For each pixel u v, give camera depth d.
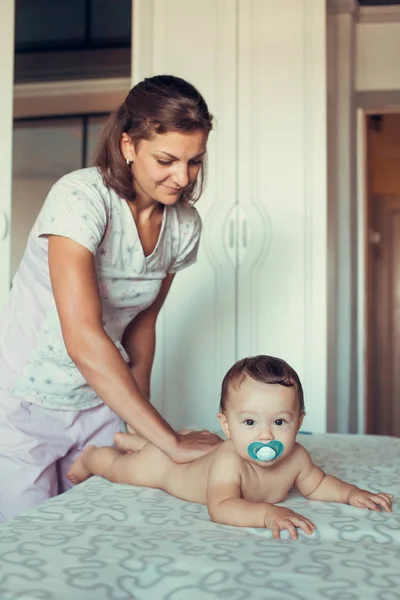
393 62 3.59
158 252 1.59
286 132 2.78
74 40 2.72
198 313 2.82
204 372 2.81
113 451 1.43
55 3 2.72
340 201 3.59
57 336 1.50
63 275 1.32
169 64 2.84
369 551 0.93
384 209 5.41
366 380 3.71
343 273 3.59
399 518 1.10
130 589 0.79
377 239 4.78
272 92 2.79
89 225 1.35
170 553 0.89
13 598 0.75
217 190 2.81
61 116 2.71
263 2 2.80
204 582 0.80
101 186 1.42
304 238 2.75
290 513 1.03
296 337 2.75
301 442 1.77
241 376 1.13
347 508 1.15
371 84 3.61
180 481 1.24
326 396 2.76
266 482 1.17
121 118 1.35
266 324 2.77
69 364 1.52
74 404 1.57
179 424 2.82
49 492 1.56
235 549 0.91
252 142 2.79
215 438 1.33
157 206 1.54
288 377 1.13
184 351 2.82
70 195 1.37
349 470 1.43
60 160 2.70
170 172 1.30
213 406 2.80
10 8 2.73
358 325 3.69
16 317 1.55
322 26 2.77
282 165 2.77
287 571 0.83
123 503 1.17
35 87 2.73
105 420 1.63
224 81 2.82
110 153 1.38
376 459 1.56
